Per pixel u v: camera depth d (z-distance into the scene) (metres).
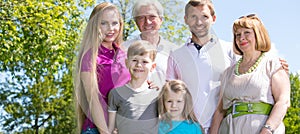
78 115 4.41
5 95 24.06
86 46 4.30
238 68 4.80
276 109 4.54
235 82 4.71
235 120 4.69
